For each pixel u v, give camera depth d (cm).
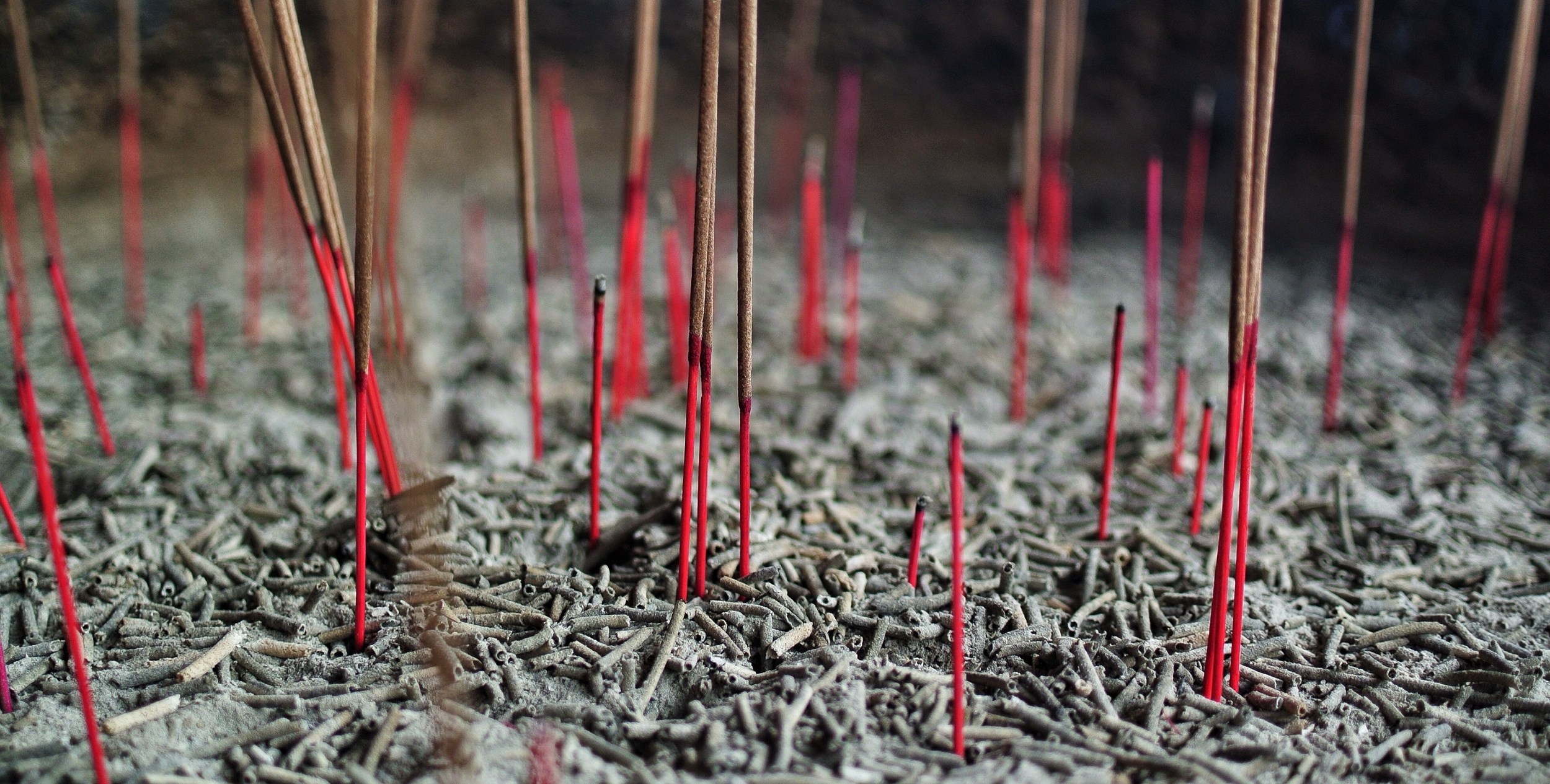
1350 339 67
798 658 47
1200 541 52
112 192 92
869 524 53
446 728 44
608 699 46
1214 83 106
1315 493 55
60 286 54
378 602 49
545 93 85
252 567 50
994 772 44
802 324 65
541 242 84
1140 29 107
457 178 101
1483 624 49
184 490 54
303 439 57
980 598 49
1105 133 107
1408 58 97
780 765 44
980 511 54
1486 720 46
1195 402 62
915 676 46
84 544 51
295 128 68
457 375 63
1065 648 47
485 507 53
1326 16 100
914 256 81
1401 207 94
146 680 46
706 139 45
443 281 74
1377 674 47
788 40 109
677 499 52
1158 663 47
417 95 94
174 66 94
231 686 46
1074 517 54
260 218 66
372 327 65
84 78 90
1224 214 94
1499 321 69
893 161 107
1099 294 73
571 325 68
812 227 63
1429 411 61
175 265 77
